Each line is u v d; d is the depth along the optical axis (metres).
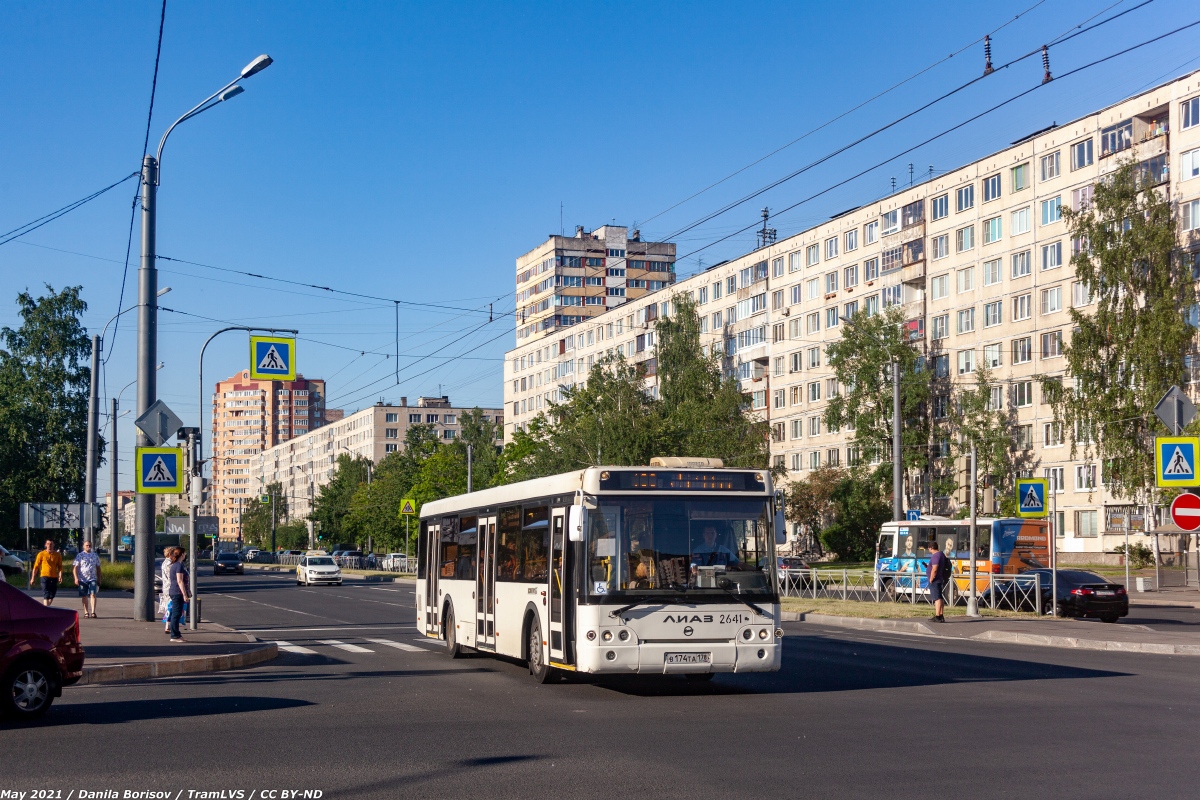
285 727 11.52
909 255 76.19
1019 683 15.28
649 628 13.52
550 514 15.20
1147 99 60.56
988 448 64.88
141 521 26.11
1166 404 21.92
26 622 12.12
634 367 69.62
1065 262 65.25
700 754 9.85
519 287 142.75
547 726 11.57
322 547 130.88
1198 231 57.62
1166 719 11.83
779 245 88.81
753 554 14.07
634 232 136.12
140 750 10.09
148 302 24.70
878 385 71.94
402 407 181.75
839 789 8.36
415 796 8.15
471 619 18.89
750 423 70.44
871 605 33.62
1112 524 62.91
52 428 72.94
